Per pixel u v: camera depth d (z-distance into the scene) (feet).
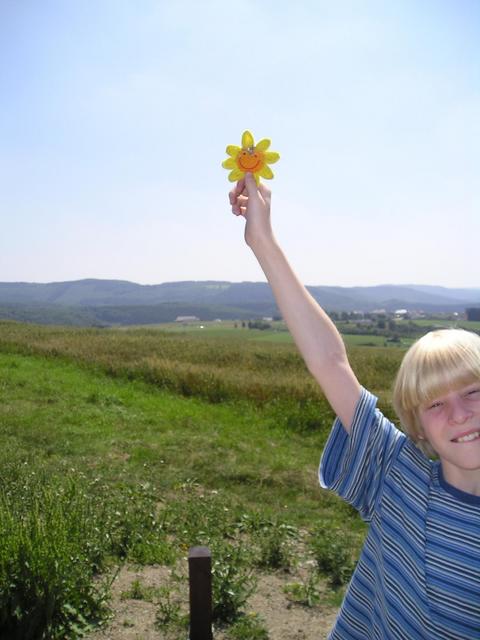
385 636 5.16
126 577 14.76
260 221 6.07
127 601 13.38
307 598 14.67
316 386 41.81
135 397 42.32
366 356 74.33
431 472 5.32
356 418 5.58
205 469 27.09
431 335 5.36
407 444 5.54
